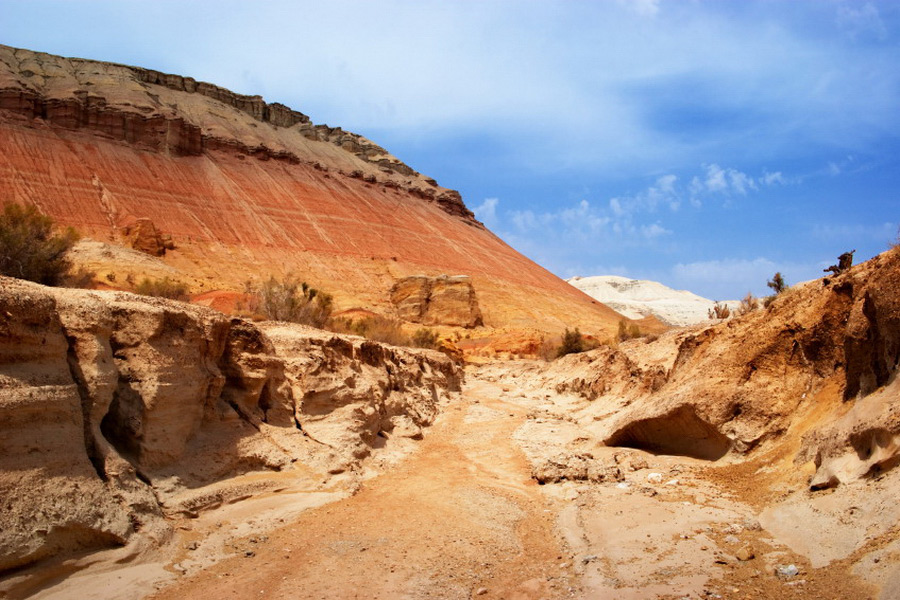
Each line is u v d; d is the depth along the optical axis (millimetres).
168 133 123125
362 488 13055
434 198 195625
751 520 9469
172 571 8281
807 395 12320
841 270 13125
